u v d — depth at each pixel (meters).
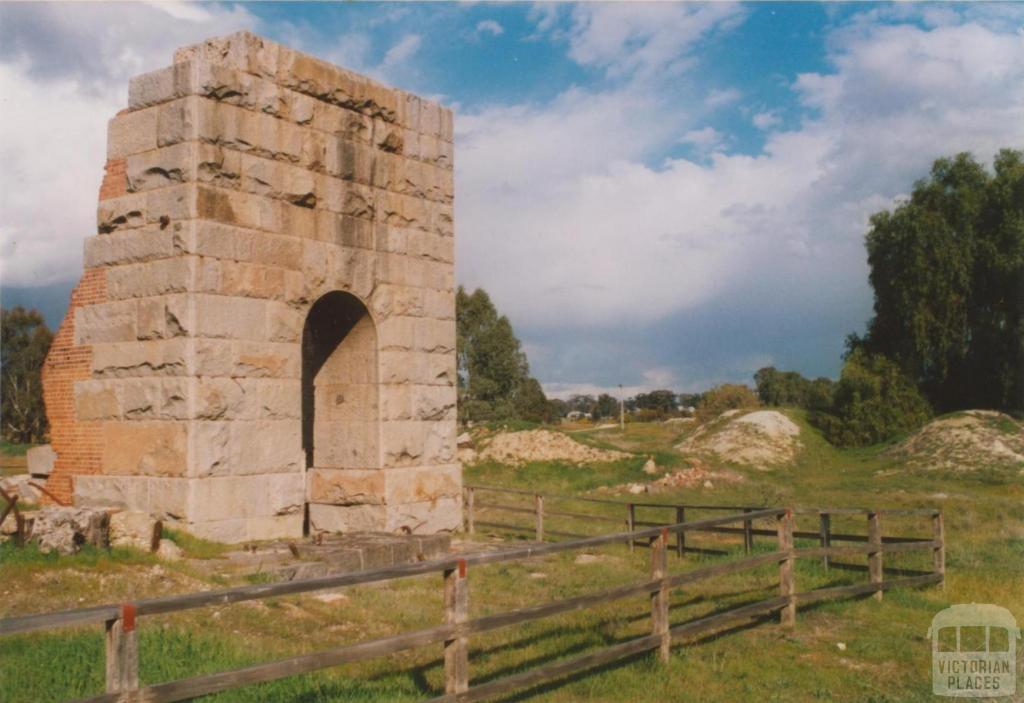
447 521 15.52
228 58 12.80
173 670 6.64
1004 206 44.91
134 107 12.77
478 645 8.30
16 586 8.82
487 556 6.34
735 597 10.77
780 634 9.20
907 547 11.23
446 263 15.92
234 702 6.23
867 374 44.91
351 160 14.27
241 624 8.58
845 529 18.23
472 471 32.22
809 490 27.92
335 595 10.16
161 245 12.23
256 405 12.57
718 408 73.12
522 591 11.04
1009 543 15.62
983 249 44.62
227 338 12.30
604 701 6.97
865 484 29.91
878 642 8.94
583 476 31.00
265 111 13.02
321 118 13.84
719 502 24.28
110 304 12.73
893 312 47.62
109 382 12.66
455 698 6.01
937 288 45.41
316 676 7.05
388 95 14.98
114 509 11.31
